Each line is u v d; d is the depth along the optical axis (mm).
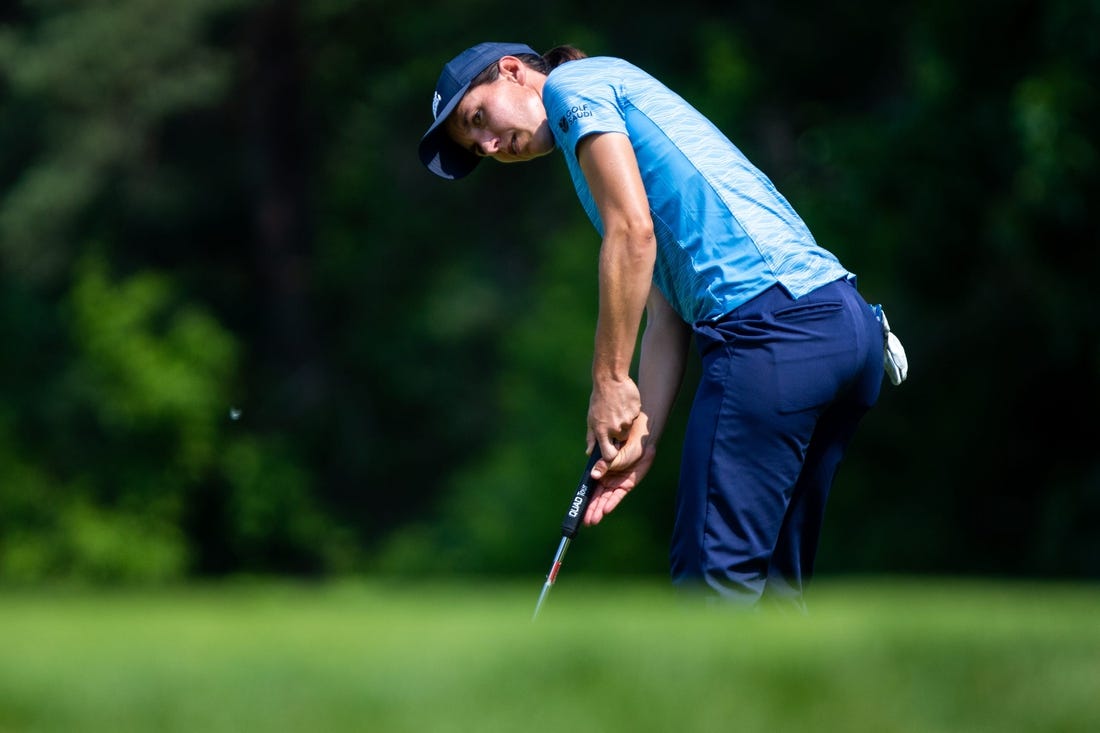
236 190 90750
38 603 15297
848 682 7262
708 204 12883
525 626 8602
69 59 80875
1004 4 47156
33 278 83812
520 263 86125
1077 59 44156
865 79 75438
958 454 57594
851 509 59844
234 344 86812
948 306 51062
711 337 12688
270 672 7238
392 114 90625
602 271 12820
